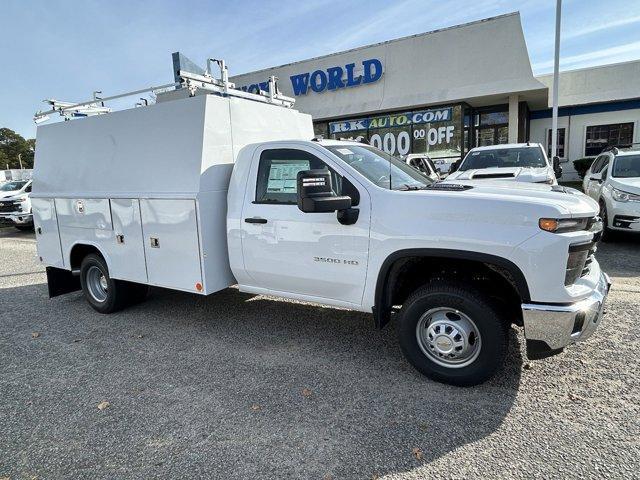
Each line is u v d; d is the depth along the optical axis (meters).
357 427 3.18
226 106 4.88
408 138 16.61
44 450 3.08
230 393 3.73
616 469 2.64
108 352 4.71
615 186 8.27
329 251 4.04
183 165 4.73
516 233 3.25
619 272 6.70
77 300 6.82
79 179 5.83
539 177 7.99
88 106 6.49
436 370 3.69
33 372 4.32
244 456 2.92
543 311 3.22
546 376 3.72
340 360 4.25
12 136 98.56
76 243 6.01
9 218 15.08
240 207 4.62
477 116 17.36
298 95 18.28
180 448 3.03
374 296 3.90
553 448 2.85
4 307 6.59
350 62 16.94
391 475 2.69
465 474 2.67
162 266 5.07
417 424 3.18
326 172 3.63
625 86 19.89
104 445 3.11
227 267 4.93
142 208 5.10
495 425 3.12
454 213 3.45
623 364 3.84
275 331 5.05
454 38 14.95
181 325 5.39
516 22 13.96
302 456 2.90
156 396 3.74
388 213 3.71
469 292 3.48
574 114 20.88
